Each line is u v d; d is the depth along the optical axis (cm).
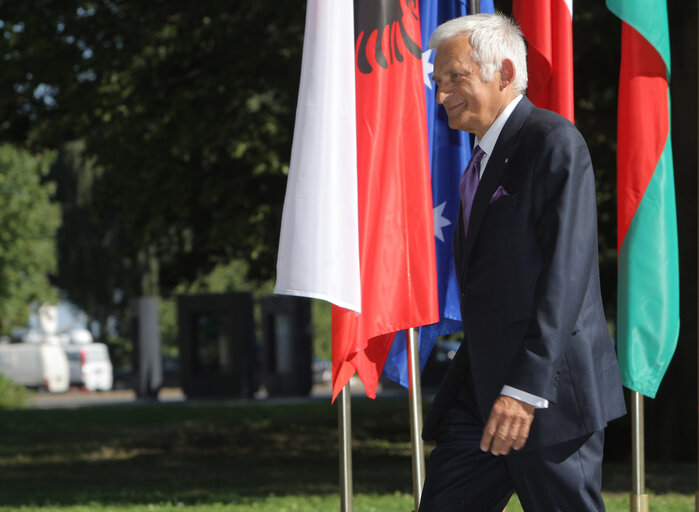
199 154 1666
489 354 391
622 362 677
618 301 686
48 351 5428
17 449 2039
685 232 1526
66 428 2500
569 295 368
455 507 409
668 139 677
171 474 1573
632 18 675
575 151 380
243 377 3888
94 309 6219
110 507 1179
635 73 680
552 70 658
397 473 1515
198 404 3406
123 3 1653
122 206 1711
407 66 596
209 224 1803
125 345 6638
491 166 395
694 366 1556
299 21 1638
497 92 405
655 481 1338
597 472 389
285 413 2784
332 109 562
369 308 573
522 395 364
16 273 4891
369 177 580
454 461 411
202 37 1614
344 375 577
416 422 598
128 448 2019
